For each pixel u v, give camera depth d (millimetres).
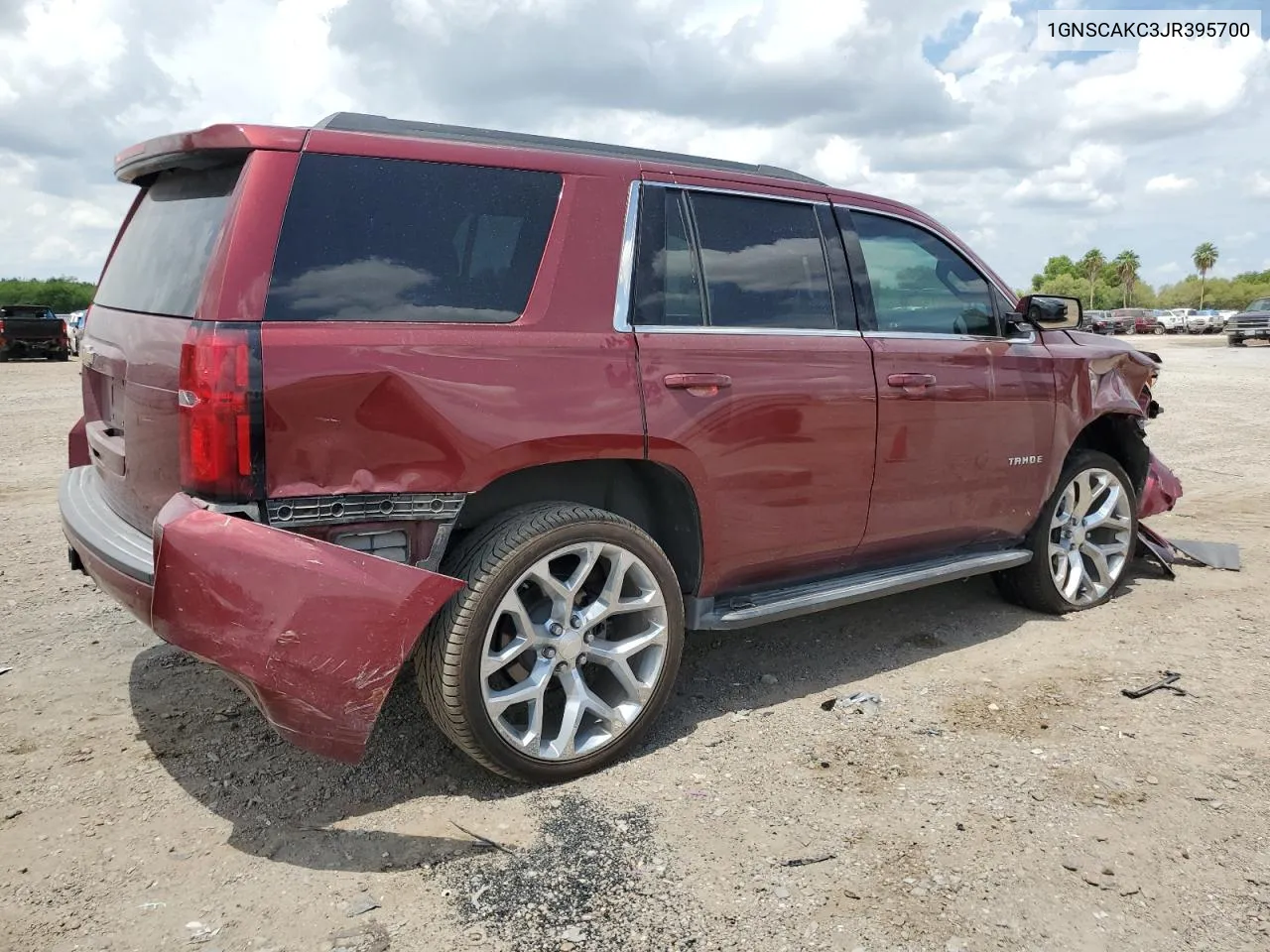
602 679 3279
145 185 3400
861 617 4703
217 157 2732
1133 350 5039
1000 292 4422
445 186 2861
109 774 3012
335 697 2492
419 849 2641
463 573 2795
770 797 2939
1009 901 2432
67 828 2703
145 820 2756
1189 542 5848
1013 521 4418
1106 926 2344
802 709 3609
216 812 2809
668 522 3426
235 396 2428
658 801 2912
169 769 3053
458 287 2826
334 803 2875
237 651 2402
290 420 2488
